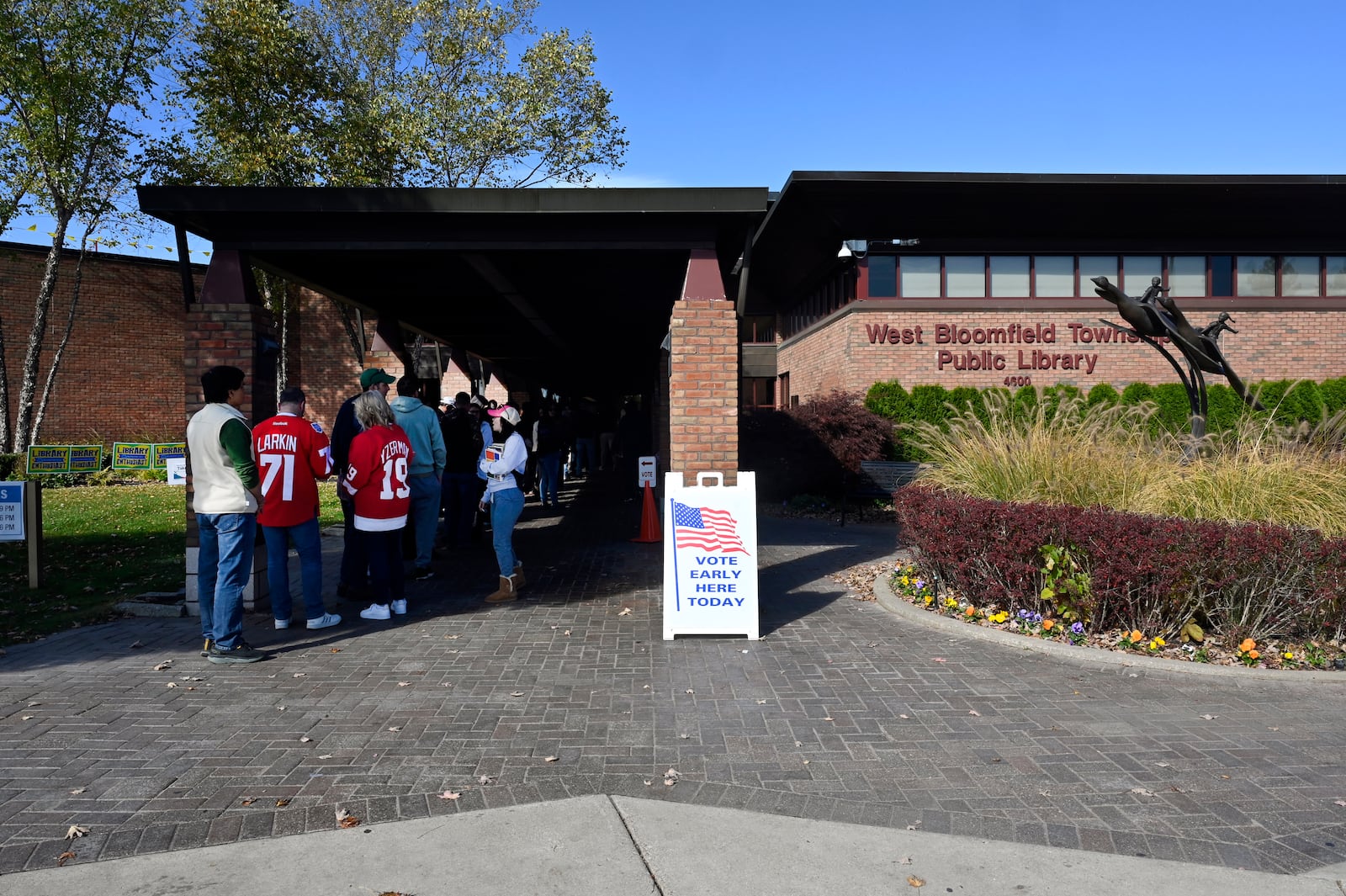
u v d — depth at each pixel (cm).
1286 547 613
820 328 2144
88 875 317
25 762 424
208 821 361
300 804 378
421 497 915
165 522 1395
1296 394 1828
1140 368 1881
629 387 3322
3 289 2530
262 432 690
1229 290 1919
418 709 507
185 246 766
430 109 2591
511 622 735
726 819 367
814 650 648
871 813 376
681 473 708
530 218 788
